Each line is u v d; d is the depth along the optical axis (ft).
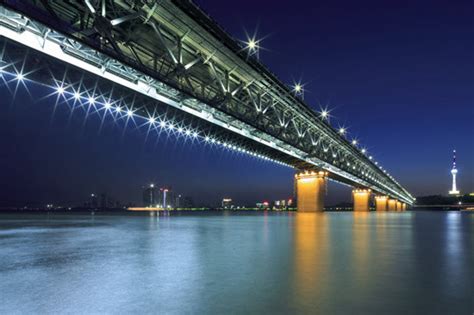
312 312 25.23
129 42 111.75
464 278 35.83
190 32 122.01
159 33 109.50
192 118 171.63
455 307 26.30
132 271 39.86
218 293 30.27
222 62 147.64
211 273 38.55
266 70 166.81
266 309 25.91
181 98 128.06
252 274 37.96
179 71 118.01
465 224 157.79
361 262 45.57
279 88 184.85
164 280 35.19
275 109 200.23
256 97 190.60
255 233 97.60
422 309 25.81
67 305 26.99
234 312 25.27
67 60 93.61
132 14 98.84
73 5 95.04
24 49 93.91
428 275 37.29
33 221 195.21
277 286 32.60
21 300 28.27
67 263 45.44
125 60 96.43
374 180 522.06
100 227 131.75
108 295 29.73
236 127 178.50
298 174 342.03
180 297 29.07
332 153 323.98
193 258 49.24
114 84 122.31
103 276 37.17
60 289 31.71
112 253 55.01
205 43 130.72
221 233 98.07
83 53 93.35
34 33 81.00
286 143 219.41
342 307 26.30
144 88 119.34
